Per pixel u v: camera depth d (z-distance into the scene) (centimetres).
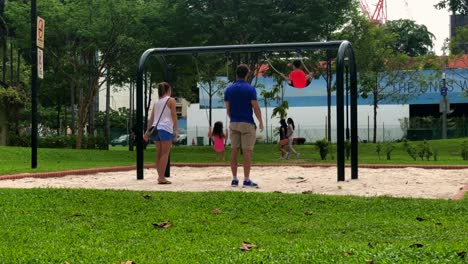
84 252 516
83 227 650
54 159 2267
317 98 4753
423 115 5144
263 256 486
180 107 7162
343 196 850
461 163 1927
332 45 1169
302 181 1195
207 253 511
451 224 656
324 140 2241
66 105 5044
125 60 3103
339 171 1163
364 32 3900
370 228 639
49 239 579
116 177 1366
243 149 1049
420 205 781
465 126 4619
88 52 3192
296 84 1236
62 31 2994
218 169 1688
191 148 3206
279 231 635
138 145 1273
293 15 2669
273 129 4500
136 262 479
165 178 1205
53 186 1110
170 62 2977
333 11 2781
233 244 555
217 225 665
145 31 2964
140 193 878
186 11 2791
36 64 1617
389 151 2303
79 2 2995
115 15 2928
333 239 586
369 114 4822
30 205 782
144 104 1822
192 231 637
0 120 3042
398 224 657
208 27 2730
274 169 1673
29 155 2309
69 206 777
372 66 4128
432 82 4600
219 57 2916
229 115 1050
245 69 1044
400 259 460
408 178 1275
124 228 647
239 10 2652
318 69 3064
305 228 645
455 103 4778
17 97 3056
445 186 1084
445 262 453
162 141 1124
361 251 493
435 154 2178
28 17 2962
